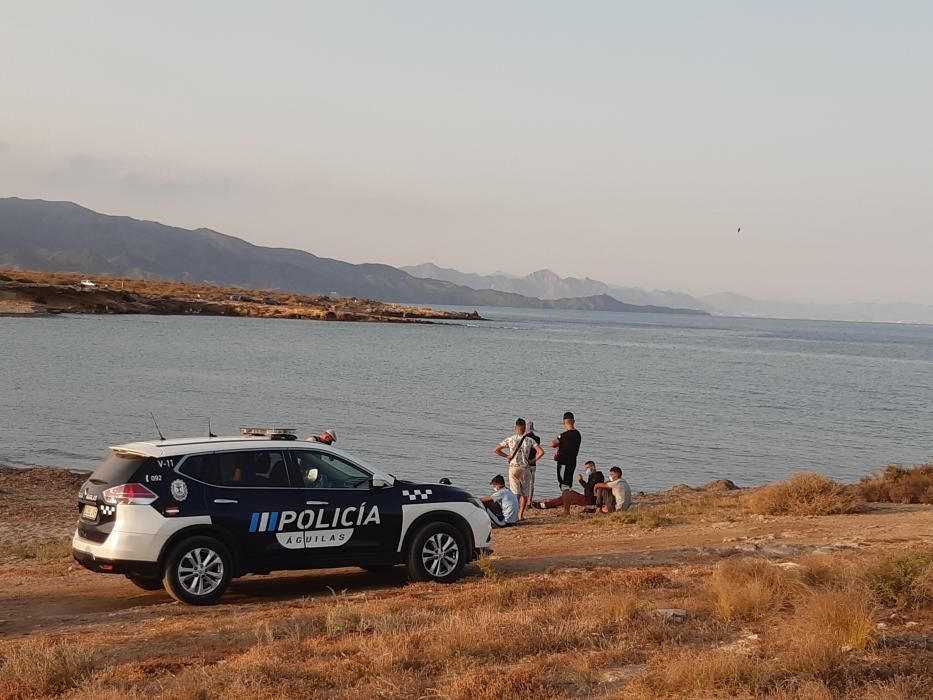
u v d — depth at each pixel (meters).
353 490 10.70
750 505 18.69
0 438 31.23
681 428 41.78
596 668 6.52
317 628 8.14
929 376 88.75
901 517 16.59
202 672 6.58
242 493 10.16
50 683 6.71
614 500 19.12
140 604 10.35
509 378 65.69
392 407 44.88
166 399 44.03
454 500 11.16
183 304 183.62
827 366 100.94
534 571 11.84
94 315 151.50
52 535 16.52
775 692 5.68
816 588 8.52
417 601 9.31
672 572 10.88
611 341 150.38
